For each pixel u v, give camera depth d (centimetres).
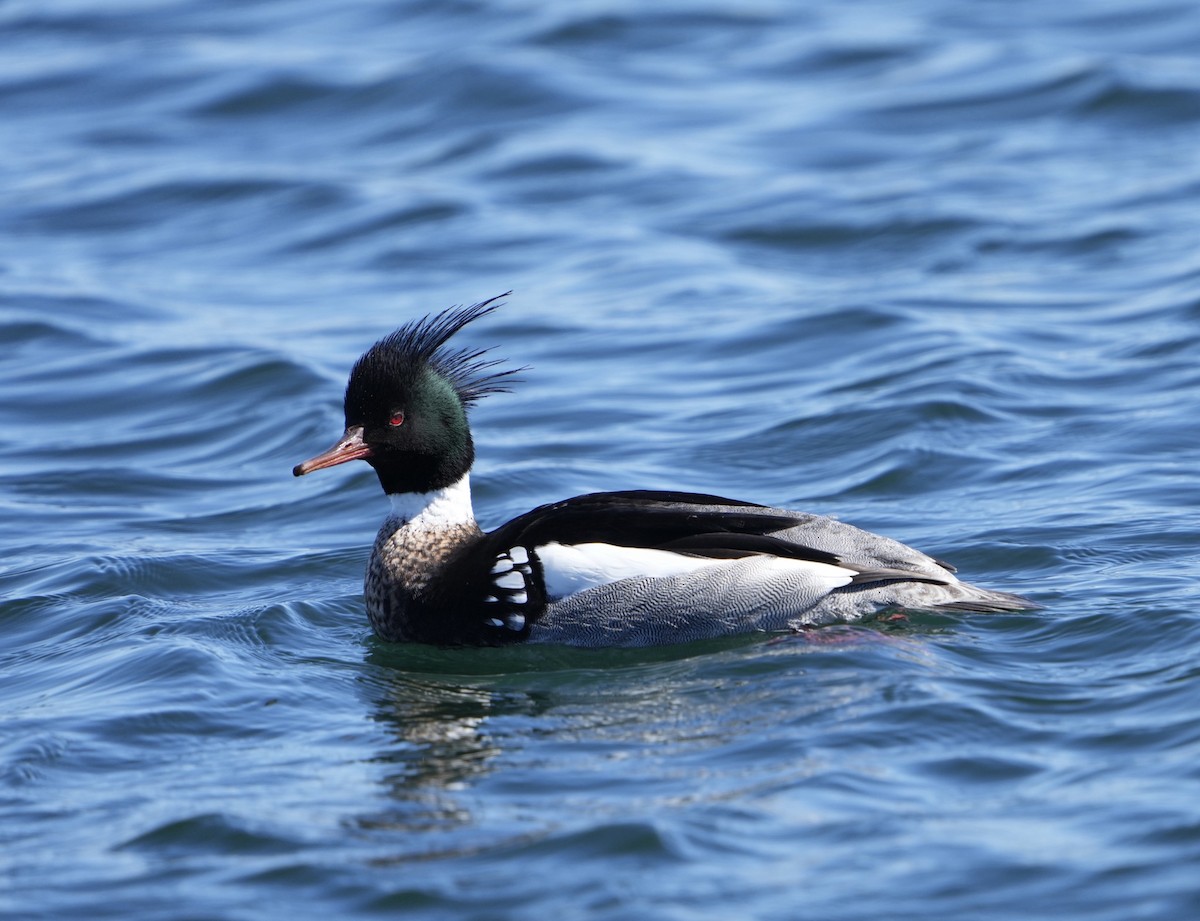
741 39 3350
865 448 1689
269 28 3544
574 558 1223
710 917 802
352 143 2966
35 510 1639
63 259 2508
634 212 2580
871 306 2094
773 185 2642
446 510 1279
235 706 1125
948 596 1222
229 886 860
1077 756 959
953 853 849
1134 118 2839
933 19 3416
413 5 3597
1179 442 1625
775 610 1205
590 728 1053
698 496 1298
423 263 2428
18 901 854
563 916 809
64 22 3628
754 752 987
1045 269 2238
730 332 2081
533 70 3139
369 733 1070
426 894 838
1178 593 1230
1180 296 2052
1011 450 1645
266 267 2462
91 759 1039
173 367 2050
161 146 2973
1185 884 807
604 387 1928
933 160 2716
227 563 1467
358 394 1270
